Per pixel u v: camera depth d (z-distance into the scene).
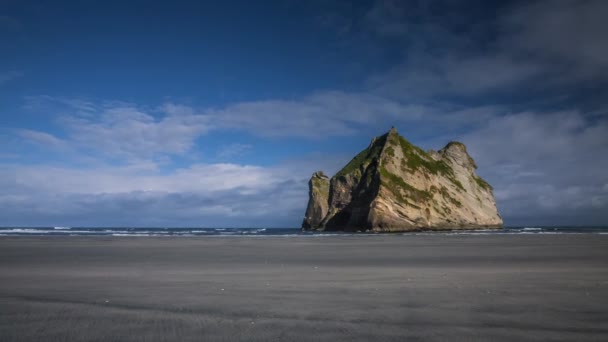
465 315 7.98
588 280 12.76
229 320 7.64
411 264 18.55
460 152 123.31
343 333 6.75
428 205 101.62
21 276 14.27
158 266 17.91
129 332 6.82
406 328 7.06
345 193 115.06
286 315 8.04
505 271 15.44
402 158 106.44
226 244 37.81
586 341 6.30
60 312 8.29
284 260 21.02
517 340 6.34
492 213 118.88
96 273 15.20
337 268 16.92
